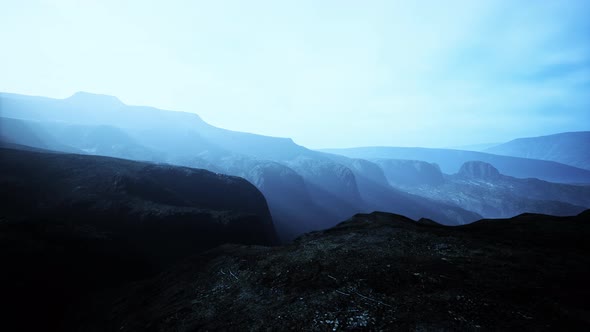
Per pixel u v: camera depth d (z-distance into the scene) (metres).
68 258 18.50
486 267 9.77
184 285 13.38
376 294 8.75
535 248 11.77
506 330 6.25
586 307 6.90
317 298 9.15
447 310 7.29
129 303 13.65
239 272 13.06
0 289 13.73
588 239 13.37
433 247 12.26
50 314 14.47
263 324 8.29
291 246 15.13
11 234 18.22
